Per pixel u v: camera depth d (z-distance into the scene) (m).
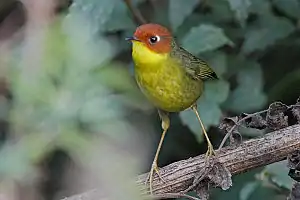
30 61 6.53
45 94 6.47
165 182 7.59
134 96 10.00
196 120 9.93
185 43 9.84
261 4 10.53
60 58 6.50
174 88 8.61
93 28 9.73
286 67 11.67
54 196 9.22
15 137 6.81
